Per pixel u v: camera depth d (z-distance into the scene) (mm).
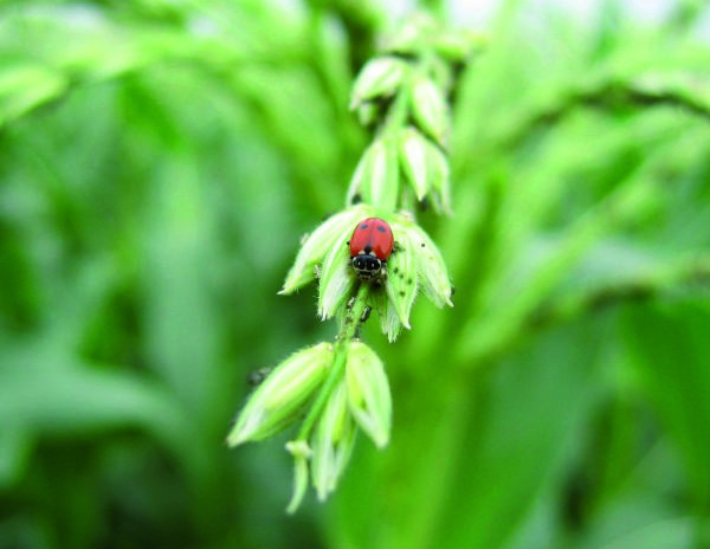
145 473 301
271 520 287
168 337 294
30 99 129
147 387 255
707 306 192
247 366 312
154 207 317
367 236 72
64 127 318
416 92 87
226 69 156
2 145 251
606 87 135
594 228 173
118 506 295
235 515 287
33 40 177
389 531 197
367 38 143
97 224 310
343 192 165
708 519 240
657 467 303
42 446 256
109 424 252
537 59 228
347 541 198
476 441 215
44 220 304
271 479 292
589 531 275
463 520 214
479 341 175
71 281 288
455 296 166
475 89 162
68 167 310
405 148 81
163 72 196
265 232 340
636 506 283
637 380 261
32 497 260
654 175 174
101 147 322
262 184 345
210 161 355
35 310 276
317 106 173
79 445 261
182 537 293
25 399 239
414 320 168
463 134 159
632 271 218
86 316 277
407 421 182
